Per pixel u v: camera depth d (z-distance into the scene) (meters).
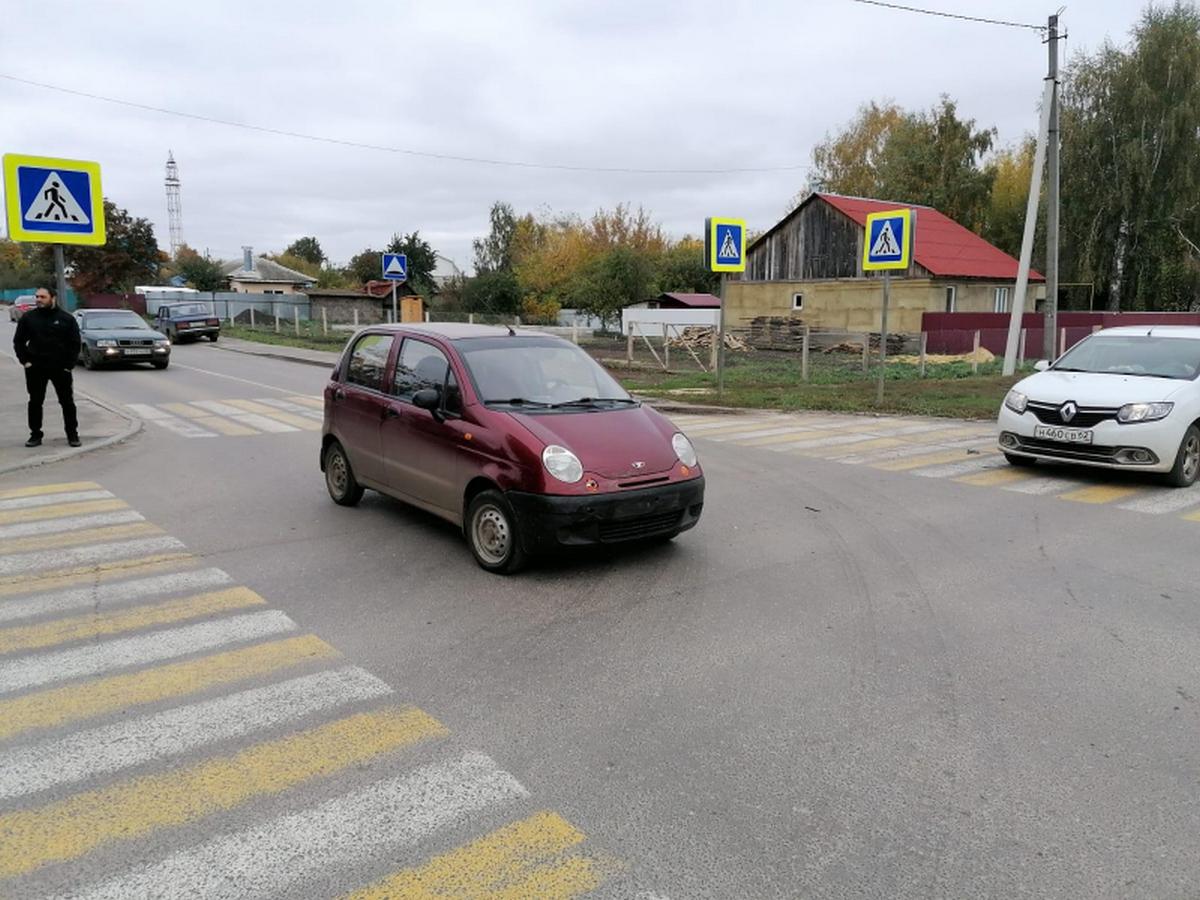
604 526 5.71
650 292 45.97
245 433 12.39
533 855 2.90
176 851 2.91
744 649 4.70
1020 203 49.19
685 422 14.02
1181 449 8.80
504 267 71.38
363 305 53.03
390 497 7.65
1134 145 37.66
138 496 8.34
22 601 5.37
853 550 6.59
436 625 5.02
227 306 48.41
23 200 9.44
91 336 22.48
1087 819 3.13
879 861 2.89
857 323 34.78
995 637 4.88
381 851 2.92
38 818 3.09
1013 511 7.84
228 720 3.85
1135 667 4.47
